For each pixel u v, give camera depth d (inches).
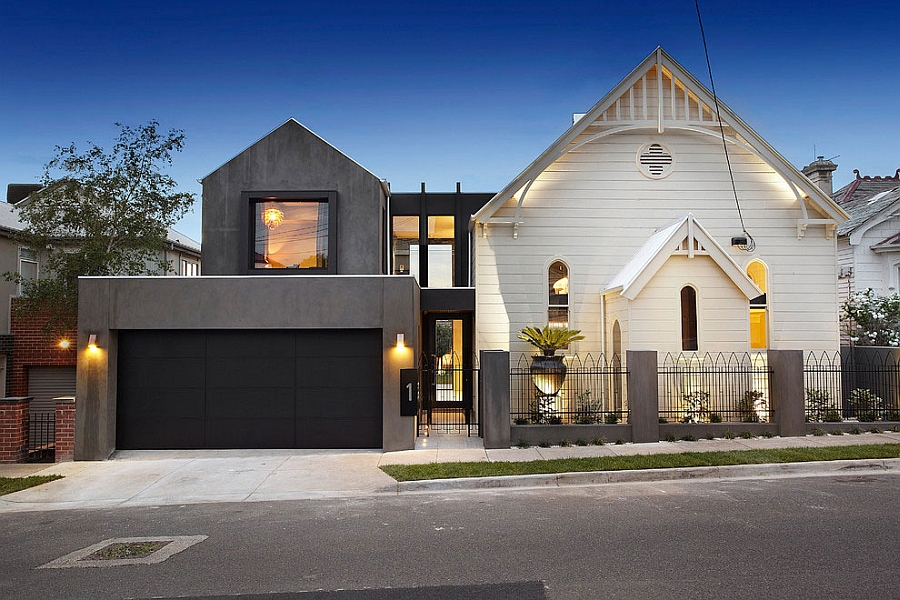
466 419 605.6
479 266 619.5
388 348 497.7
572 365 609.6
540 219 624.1
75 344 736.3
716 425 497.4
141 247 676.1
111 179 653.3
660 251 537.3
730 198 626.5
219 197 606.9
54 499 379.6
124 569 251.0
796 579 222.1
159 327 505.4
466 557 255.3
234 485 399.9
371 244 603.8
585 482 388.8
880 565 235.1
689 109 626.5
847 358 668.7
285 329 513.7
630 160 629.3
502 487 384.2
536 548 264.4
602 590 216.1
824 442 469.4
